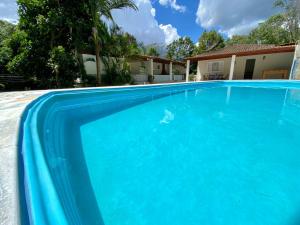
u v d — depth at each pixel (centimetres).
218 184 170
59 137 277
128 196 153
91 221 127
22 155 109
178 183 172
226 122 373
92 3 967
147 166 200
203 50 3409
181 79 2280
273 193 159
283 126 343
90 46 1155
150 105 563
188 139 282
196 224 128
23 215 65
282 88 862
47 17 894
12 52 954
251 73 1295
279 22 2166
